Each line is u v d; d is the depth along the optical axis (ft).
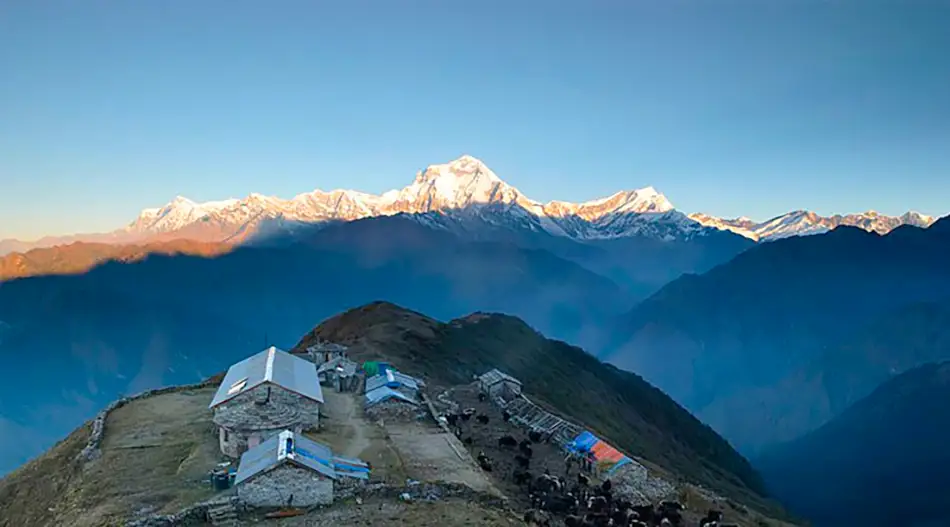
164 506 133.69
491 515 137.80
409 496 141.38
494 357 430.61
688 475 337.52
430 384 299.58
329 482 135.54
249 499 132.05
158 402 222.07
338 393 242.99
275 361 190.29
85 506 138.00
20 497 166.40
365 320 451.53
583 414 374.22
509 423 239.91
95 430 187.01
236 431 164.76
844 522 456.45
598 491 177.78
